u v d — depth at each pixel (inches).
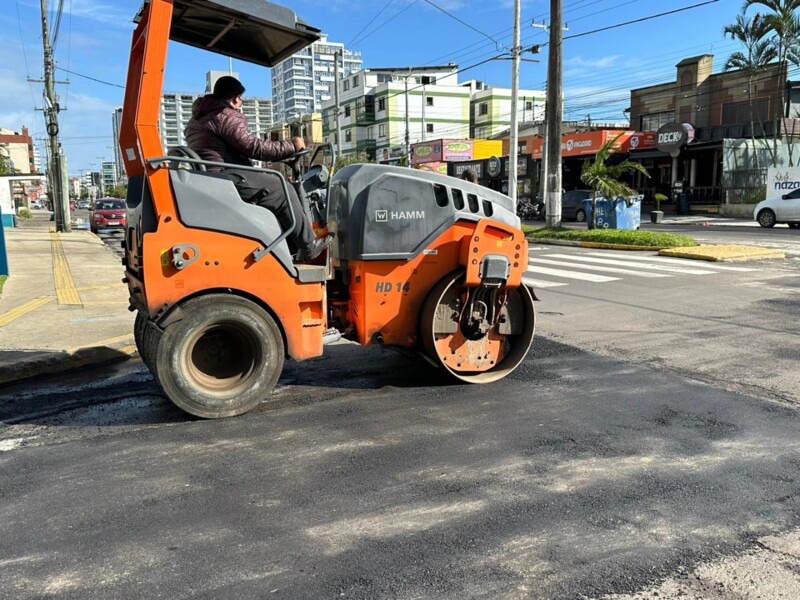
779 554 116.0
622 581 108.1
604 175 777.6
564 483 145.1
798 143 1338.6
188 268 175.2
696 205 1400.1
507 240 215.2
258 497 138.6
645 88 1739.7
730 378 226.8
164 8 168.2
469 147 1978.3
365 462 156.7
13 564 113.7
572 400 204.7
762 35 1184.8
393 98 2775.6
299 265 193.0
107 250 750.5
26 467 155.3
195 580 108.7
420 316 215.3
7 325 306.0
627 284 432.1
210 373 189.3
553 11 759.7
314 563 113.7
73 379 233.3
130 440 171.9
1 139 3649.1
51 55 1096.2
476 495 139.3
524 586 106.9
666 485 143.9
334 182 215.3
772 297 377.4
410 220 206.7
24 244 810.2
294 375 233.0
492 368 230.1
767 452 162.4
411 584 107.5
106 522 128.3
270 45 212.4
